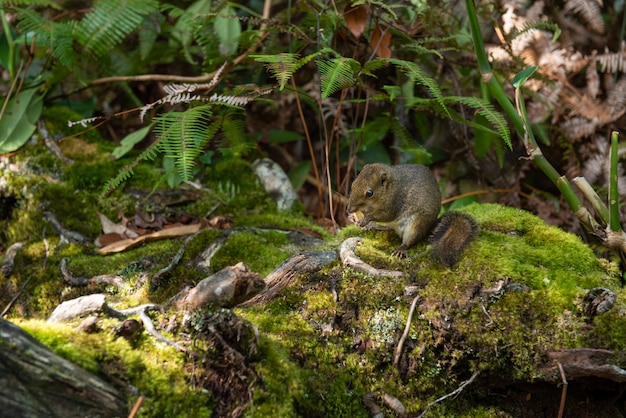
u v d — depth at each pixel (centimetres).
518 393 235
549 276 238
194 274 248
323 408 231
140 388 223
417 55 271
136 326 228
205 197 269
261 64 275
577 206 239
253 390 226
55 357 220
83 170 267
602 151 276
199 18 273
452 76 276
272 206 271
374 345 235
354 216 255
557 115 277
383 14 268
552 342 231
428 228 244
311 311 238
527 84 278
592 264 242
